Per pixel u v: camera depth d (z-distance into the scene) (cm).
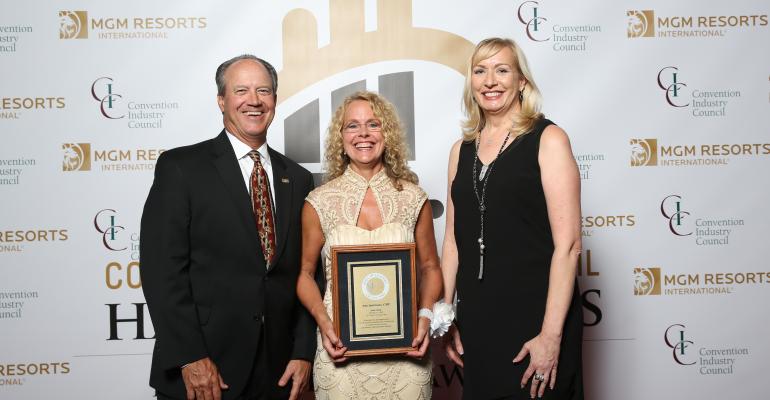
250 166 213
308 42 285
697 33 291
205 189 201
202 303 199
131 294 280
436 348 288
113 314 280
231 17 282
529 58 288
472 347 195
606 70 289
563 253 178
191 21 281
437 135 288
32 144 277
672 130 291
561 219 179
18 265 277
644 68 290
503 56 193
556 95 288
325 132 286
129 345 281
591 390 290
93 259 279
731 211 294
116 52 279
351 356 203
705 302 293
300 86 285
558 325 177
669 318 292
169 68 281
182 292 194
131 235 281
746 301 294
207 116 282
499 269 188
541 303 183
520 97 198
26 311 277
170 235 195
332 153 219
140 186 281
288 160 232
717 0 292
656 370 292
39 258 278
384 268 202
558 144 180
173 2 280
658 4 290
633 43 290
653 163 291
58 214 278
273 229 210
